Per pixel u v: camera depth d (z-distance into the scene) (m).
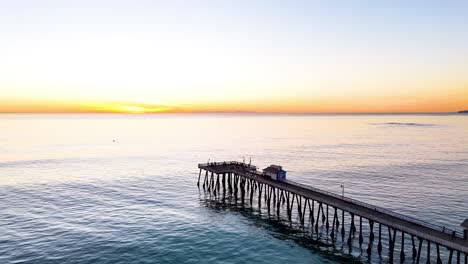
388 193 83.69
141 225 60.31
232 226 60.28
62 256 47.28
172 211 69.12
